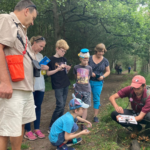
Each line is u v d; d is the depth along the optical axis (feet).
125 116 9.94
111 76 74.64
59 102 11.21
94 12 37.52
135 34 43.39
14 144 6.63
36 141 10.23
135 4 45.11
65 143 8.77
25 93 6.51
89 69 12.37
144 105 9.78
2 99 5.98
